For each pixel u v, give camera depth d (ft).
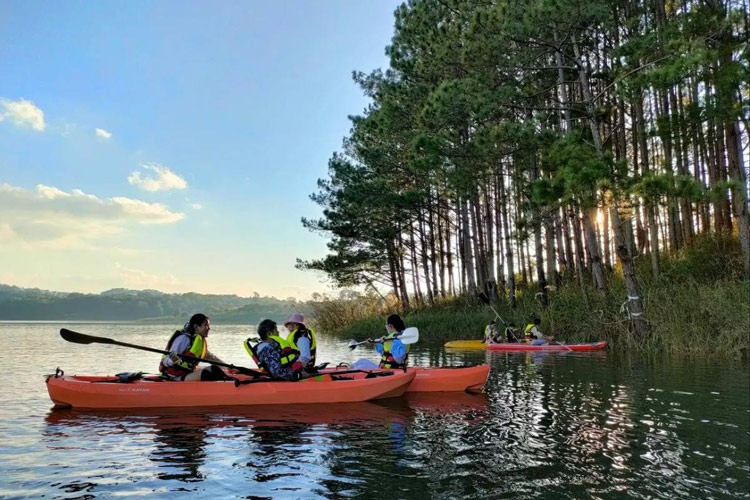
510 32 48.03
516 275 104.01
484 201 88.33
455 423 23.21
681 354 45.88
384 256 105.29
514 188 72.38
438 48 57.88
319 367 31.81
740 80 47.37
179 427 22.54
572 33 49.37
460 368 31.73
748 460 17.79
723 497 14.71
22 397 29.99
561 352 53.36
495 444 19.81
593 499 14.60
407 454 18.65
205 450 19.20
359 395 28.17
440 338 73.72
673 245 68.23
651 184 43.37
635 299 51.29
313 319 126.52
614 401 27.48
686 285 52.19
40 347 74.69
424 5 65.92
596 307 57.16
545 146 51.24
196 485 15.72
